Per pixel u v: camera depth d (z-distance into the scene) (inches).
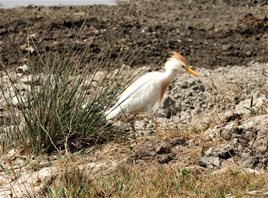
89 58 821.9
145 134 529.3
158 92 593.9
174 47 925.2
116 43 916.6
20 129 504.4
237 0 1295.5
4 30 962.7
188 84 712.4
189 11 1210.0
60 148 492.4
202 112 658.8
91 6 1218.6
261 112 544.7
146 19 1101.7
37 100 497.4
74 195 401.1
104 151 484.4
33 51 850.8
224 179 418.6
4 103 599.5
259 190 404.8
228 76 796.0
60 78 506.6
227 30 1019.3
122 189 409.4
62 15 1087.0
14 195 419.2
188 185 412.5
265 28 1027.9
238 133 489.7
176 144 483.2
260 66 859.4
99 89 519.8
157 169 438.3
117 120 553.3
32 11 1130.7
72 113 502.0
